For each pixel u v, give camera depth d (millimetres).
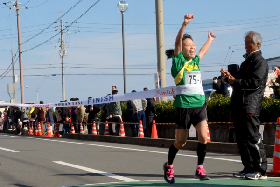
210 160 13797
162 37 25750
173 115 23250
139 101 23297
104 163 13352
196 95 8484
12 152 17766
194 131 20219
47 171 11828
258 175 9391
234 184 8680
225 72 9469
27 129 40562
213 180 9414
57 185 9523
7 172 11805
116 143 23250
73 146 20531
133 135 23766
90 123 27984
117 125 28266
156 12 25797
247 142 9383
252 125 9320
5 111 47156
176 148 8836
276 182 8914
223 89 22766
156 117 24781
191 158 14531
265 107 17969
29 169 12328
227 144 16906
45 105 26531
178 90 8578
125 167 12352
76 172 11492
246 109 9273
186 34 8820
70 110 33531
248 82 9250
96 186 9062
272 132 17453
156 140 21281
